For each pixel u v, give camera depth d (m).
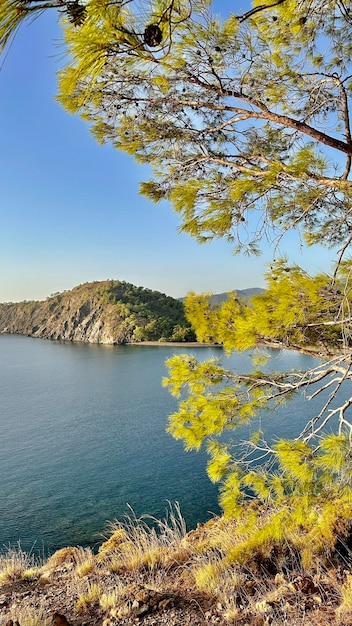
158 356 102.25
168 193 4.04
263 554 4.42
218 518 7.03
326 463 3.03
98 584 4.57
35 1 1.11
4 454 29.59
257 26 3.57
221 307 4.21
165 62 3.04
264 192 3.37
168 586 4.45
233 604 3.71
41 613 3.88
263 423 25.48
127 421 39.25
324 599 3.60
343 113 3.75
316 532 4.31
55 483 23.36
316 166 3.19
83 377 74.25
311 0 3.21
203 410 4.11
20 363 103.44
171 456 27.25
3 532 17.17
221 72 3.40
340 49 3.77
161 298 192.50
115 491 21.58
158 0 1.91
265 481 3.66
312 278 3.66
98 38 1.64
